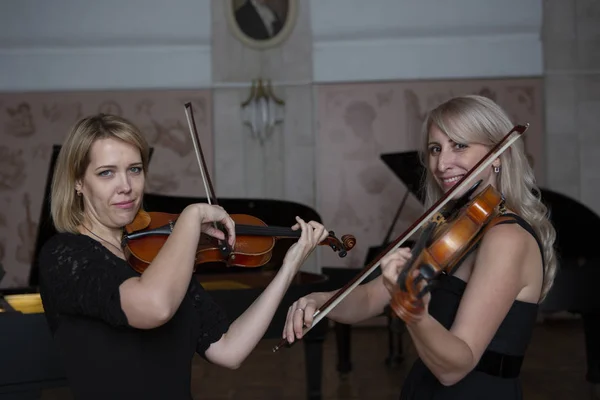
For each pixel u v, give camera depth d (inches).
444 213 81.9
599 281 182.2
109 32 313.7
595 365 191.3
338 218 318.0
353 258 315.9
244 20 319.0
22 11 310.2
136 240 79.7
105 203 74.6
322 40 319.3
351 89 318.7
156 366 72.9
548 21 315.0
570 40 314.5
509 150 79.2
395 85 317.7
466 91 317.4
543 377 210.5
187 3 316.5
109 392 70.6
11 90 310.5
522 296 73.8
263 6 319.0
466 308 69.6
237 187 319.6
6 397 112.7
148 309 64.5
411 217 313.9
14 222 309.3
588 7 313.6
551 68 315.9
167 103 317.4
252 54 319.3
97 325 70.7
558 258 184.1
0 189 309.3
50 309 71.9
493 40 316.8
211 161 319.0
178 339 75.7
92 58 314.2
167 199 192.2
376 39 318.3
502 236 71.8
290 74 319.3
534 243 73.9
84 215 77.2
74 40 312.8
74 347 70.6
